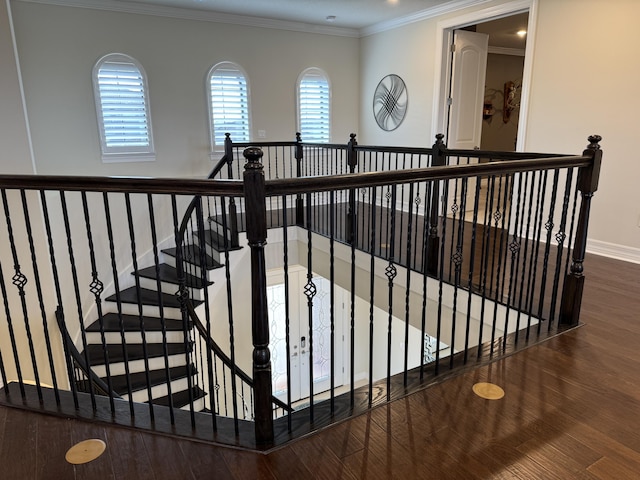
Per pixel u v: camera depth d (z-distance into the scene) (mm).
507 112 8086
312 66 6203
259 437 1617
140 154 5258
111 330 4590
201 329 4309
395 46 5832
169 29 5180
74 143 4828
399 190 6078
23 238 3715
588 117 3775
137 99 5137
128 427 1745
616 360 2135
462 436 1624
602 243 3854
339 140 6656
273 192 1434
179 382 4512
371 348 1899
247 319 5594
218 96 5641
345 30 6266
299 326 7109
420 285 3482
